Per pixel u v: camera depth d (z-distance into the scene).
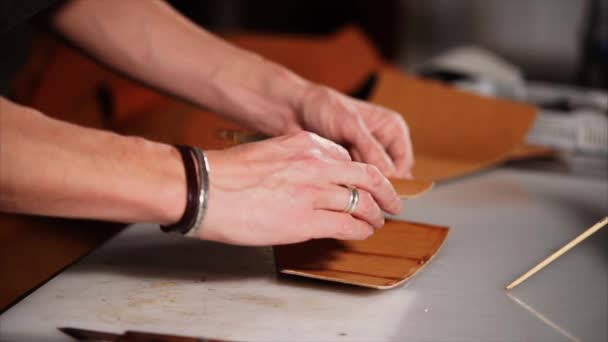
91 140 0.78
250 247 0.92
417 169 1.18
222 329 0.75
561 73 2.79
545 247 0.94
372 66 1.62
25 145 0.75
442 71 1.69
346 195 0.83
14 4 0.95
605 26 2.13
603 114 1.45
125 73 1.12
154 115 1.36
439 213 1.05
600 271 0.88
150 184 0.78
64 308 0.77
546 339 0.75
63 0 1.08
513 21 2.86
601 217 1.04
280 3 3.59
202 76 1.09
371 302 0.80
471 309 0.79
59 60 1.50
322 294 0.82
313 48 1.61
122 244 0.92
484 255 0.92
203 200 0.78
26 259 0.93
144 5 1.11
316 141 0.85
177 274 0.85
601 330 0.76
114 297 0.80
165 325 0.75
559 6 2.75
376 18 3.21
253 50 1.59
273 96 1.08
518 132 1.28
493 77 1.65
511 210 1.07
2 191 0.75
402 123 1.04
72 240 0.96
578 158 1.38
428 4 3.07
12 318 0.75
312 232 0.82
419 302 0.80
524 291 0.83
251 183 0.81
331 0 3.52
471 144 1.27
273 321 0.76
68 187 0.76
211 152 0.82
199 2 3.49
